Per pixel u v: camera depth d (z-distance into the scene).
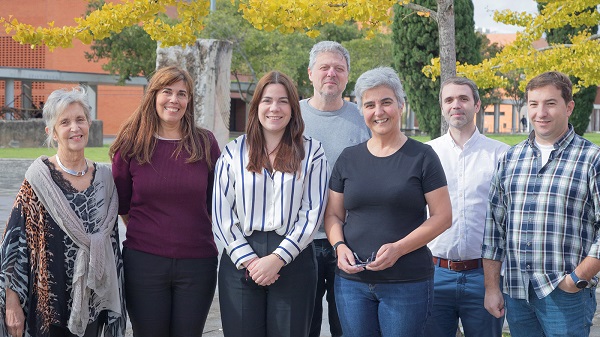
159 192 4.34
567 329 3.96
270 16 5.40
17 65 52.69
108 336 4.32
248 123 4.30
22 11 52.62
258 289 4.22
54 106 4.18
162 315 4.39
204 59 13.04
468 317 4.68
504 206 4.21
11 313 4.12
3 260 4.12
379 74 4.03
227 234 4.18
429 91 20.03
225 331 4.26
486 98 51.56
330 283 5.14
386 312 4.02
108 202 4.34
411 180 3.97
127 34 40.25
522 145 4.15
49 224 4.14
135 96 54.88
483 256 4.29
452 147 4.73
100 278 4.16
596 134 54.81
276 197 4.18
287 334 4.21
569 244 3.93
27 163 21.52
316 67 5.07
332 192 4.21
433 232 3.95
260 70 38.12
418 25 19.44
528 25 8.41
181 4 6.25
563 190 3.93
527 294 4.04
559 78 3.97
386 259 3.88
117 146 4.44
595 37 8.22
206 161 4.44
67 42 6.30
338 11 5.37
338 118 5.12
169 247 4.33
